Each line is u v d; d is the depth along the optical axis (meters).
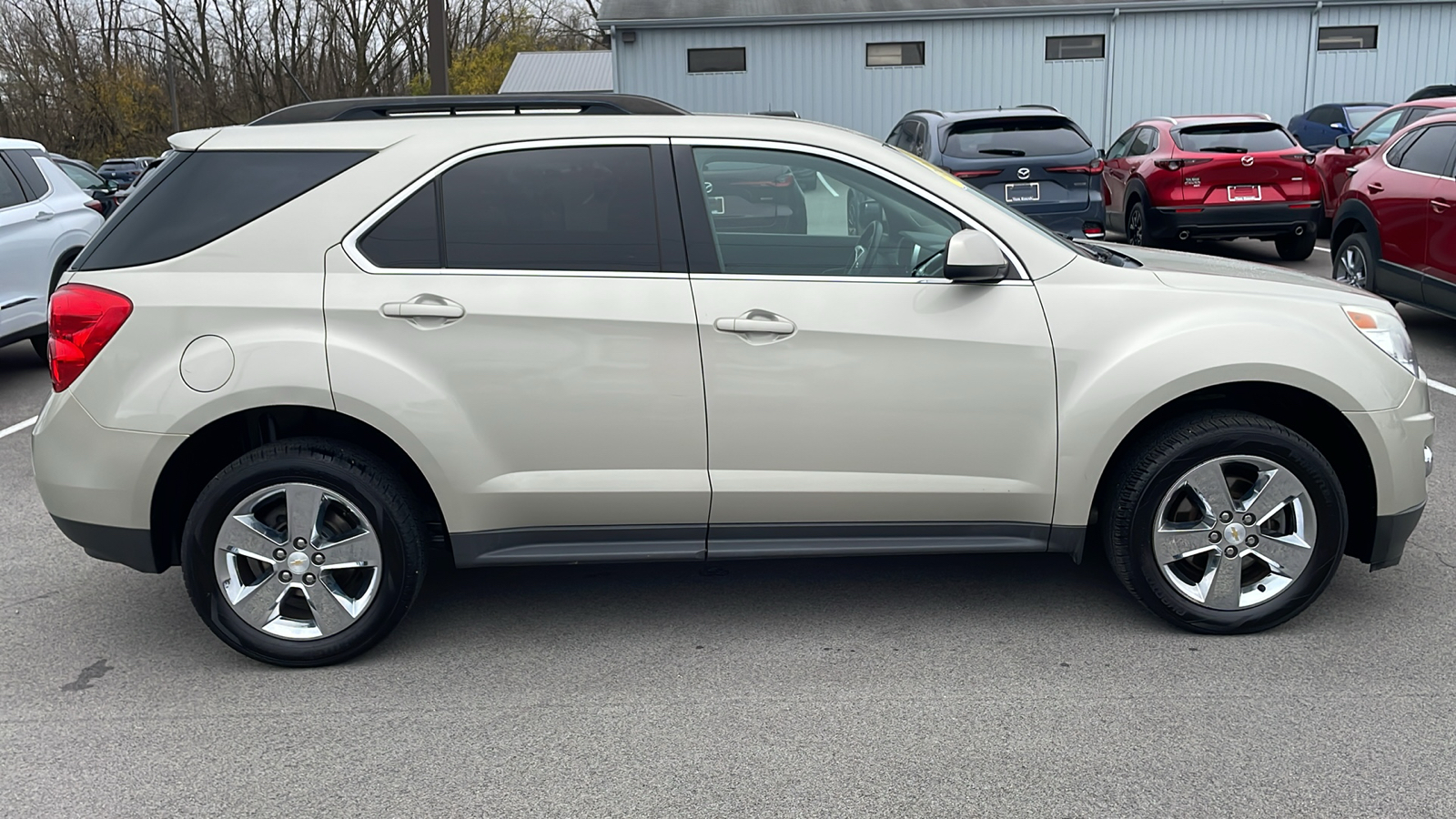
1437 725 2.95
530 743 2.97
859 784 2.74
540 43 55.62
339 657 3.40
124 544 3.31
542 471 3.34
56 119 48.56
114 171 38.62
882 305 3.32
